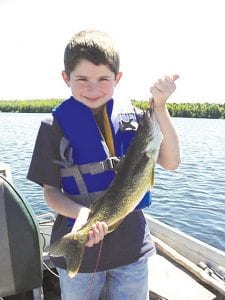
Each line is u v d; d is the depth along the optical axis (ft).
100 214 2.60
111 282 2.93
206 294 3.85
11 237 3.33
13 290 3.39
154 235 5.23
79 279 2.82
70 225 2.87
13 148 26.73
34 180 2.85
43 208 11.71
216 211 12.00
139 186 2.71
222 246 9.26
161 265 4.41
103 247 2.79
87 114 2.83
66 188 2.87
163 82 2.60
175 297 3.83
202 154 25.14
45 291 4.32
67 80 2.85
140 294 2.89
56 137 2.84
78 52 2.62
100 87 2.69
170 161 2.88
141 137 2.68
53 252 2.52
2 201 3.31
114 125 2.91
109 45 2.67
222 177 17.38
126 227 2.85
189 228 10.55
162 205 12.75
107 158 2.83
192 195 13.99
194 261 4.58
